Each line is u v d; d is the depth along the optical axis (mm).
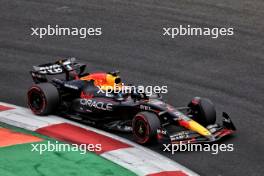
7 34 75188
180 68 65938
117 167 44625
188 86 61312
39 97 53594
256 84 62094
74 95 54281
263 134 51281
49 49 71000
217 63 67438
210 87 61156
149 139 47656
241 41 72938
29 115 54250
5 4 83688
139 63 67125
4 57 68750
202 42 72688
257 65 66938
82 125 52312
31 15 80375
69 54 69562
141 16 79562
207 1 83812
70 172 43625
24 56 69062
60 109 54938
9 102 57906
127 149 47781
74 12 81062
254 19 78438
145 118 47594
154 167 44844
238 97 58844
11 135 49938
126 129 50562
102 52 70125
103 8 82000
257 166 46031
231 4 82812
